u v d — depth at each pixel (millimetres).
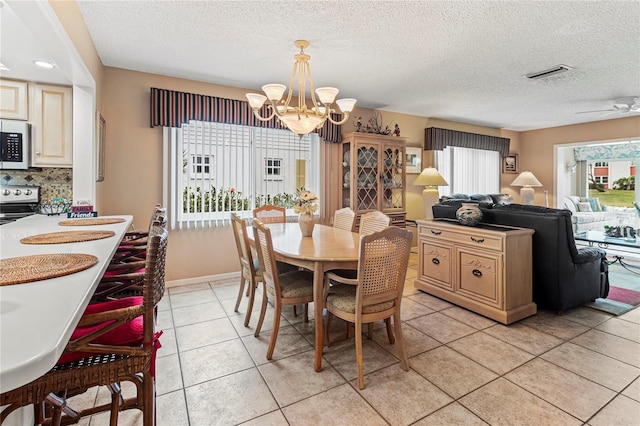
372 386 1839
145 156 3453
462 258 2986
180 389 1813
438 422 1554
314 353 2217
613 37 2641
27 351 524
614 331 2523
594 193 7988
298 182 4367
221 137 3824
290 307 3084
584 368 2006
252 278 2627
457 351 2225
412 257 5320
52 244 1441
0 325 624
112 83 3283
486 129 6512
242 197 3963
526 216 2908
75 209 2592
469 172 6289
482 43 2746
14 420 1165
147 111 3445
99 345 973
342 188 4625
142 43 2744
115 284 1631
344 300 2027
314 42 2725
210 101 3654
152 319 1053
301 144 4395
